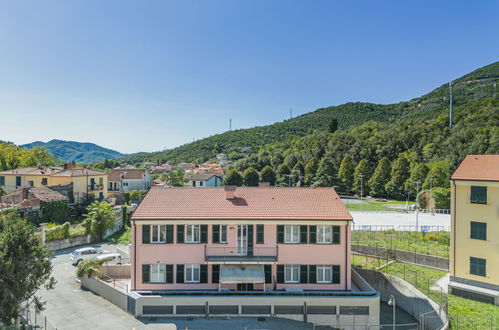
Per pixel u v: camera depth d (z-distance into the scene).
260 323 25.33
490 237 29.23
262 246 28.12
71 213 62.75
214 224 28.11
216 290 27.95
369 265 37.34
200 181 112.38
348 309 26.28
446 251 39.91
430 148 104.56
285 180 112.75
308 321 26.12
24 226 21.48
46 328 24.06
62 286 32.53
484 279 29.45
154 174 156.00
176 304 26.23
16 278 20.08
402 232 48.75
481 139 92.06
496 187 29.03
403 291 30.78
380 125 154.62
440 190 70.12
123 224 61.38
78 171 71.19
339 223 28.06
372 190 100.50
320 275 28.33
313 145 136.00
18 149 112.50
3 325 19.83
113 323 25.05
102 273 32.66
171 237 28.03
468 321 24.56
